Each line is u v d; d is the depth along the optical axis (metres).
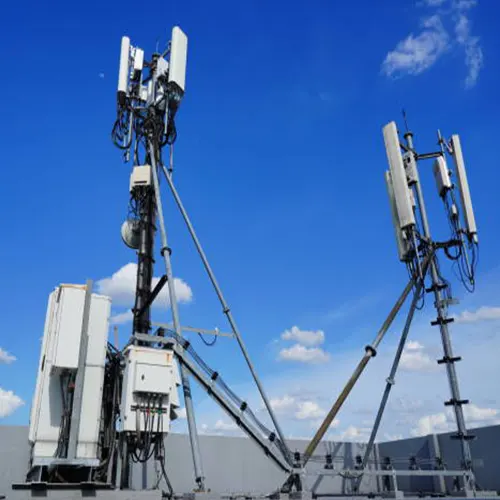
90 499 11.98
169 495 14.77
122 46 21.14
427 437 21.38
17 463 16.78
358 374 18.64
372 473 16.39
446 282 20.14
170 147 20.80
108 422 15.06
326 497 16.05
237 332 18.03
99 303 15.01
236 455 20.23
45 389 13.93
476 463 19.12
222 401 16.03
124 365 14.83
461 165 21.42
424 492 19.09
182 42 21.20
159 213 18.23
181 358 15.71
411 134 22.44
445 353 19.31
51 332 14.46
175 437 19.36
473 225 20.41
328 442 22.67
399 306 20.33
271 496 15.45
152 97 20.75
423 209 21.53
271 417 16.92
